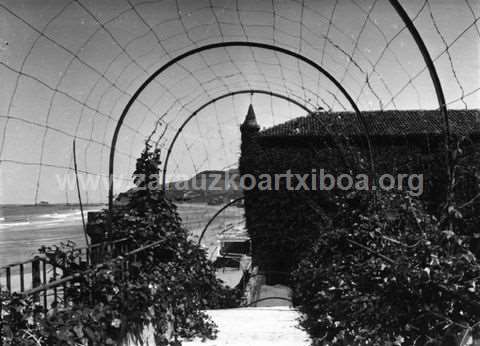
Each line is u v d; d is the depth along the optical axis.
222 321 7.07
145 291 3.99
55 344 2.52
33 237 27.77
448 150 3.33
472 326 2.59
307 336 5.64
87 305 3.14
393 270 3.27
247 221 17.50
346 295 4.59
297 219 16.58
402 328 3.11
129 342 3.64
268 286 16.56
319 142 17.42
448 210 3.15
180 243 6.13
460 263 2.82
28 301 2.61
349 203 6.17
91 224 5.00
